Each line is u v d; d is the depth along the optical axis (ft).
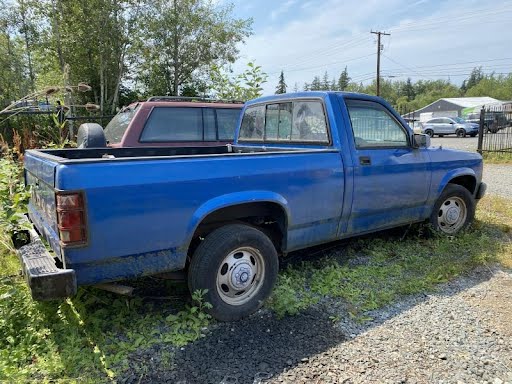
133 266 8.57
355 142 12.44
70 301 9.59
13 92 58.75
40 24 58.39
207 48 69.21
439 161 15.17
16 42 60.59
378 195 13.00
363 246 15.24
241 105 23.41
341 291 11.50
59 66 60.54
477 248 14.84
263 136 15.44
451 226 16.44
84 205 7.73
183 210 8.95
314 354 8.66
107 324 9.59
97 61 61.57
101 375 7.86
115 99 62.13
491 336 9.36
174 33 65.41
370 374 8.00
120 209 8.13
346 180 11.97
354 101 12.80
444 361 8.42
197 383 7.71
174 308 10.54
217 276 9.74
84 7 56.70
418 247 15.03
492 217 19.44
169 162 8.81
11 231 10.89
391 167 13.26
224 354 8.63
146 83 68.54
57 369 7.75
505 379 7.86
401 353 8.70
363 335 9.42
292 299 10.31
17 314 9.30
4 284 10.05
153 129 20.43
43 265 7.92
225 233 9.83
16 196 10.81
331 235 12.20
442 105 215.31
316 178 11.26
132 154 14.39
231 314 9.92
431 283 12.14
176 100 23.20
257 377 7.89
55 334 8.90
